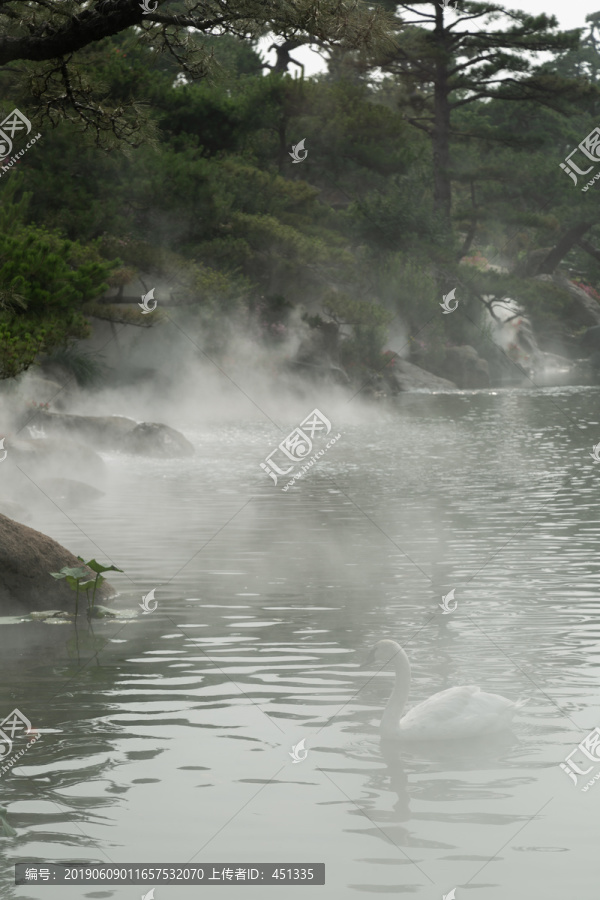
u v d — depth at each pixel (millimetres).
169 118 46438
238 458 25484
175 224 41281
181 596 11461
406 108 60094
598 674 8336
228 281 39844
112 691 8102
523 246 65375
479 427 32125
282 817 5777
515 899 4840
